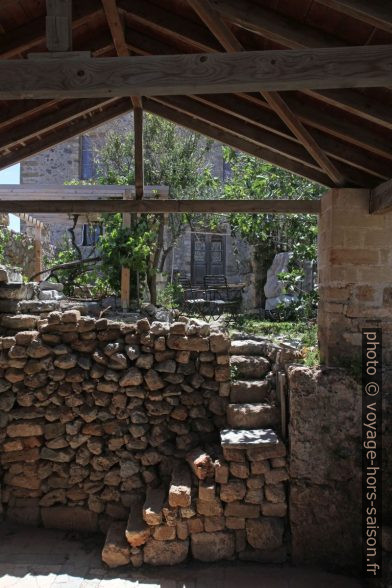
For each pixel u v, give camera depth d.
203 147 12.43
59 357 4.28
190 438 4.25
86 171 14.25
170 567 3.81
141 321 4.36
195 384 4.27
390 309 4.19
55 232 13.84
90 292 8.88
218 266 14.48
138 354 4.28
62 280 8.95
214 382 4.30
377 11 2.44
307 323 7.36
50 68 2.38
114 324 4.37
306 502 3.93
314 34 2.93
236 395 4.30
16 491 4.33
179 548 3.82
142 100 4.54
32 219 9.07
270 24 2.90
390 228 4.20
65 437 4.29
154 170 11.14
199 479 3.90
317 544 3.92
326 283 4.33
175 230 11.13
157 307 8.26
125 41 3.74
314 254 7.48
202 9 2.75
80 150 14.17
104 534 4.26
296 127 3.51
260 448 3.90
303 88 2.42
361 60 2.34
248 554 3.90
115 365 4.29
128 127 13.10
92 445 4.26
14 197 7.74
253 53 2.36
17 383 4.29
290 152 4.21
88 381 4.29
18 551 3.98
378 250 4.20
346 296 4.20
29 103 3.90
